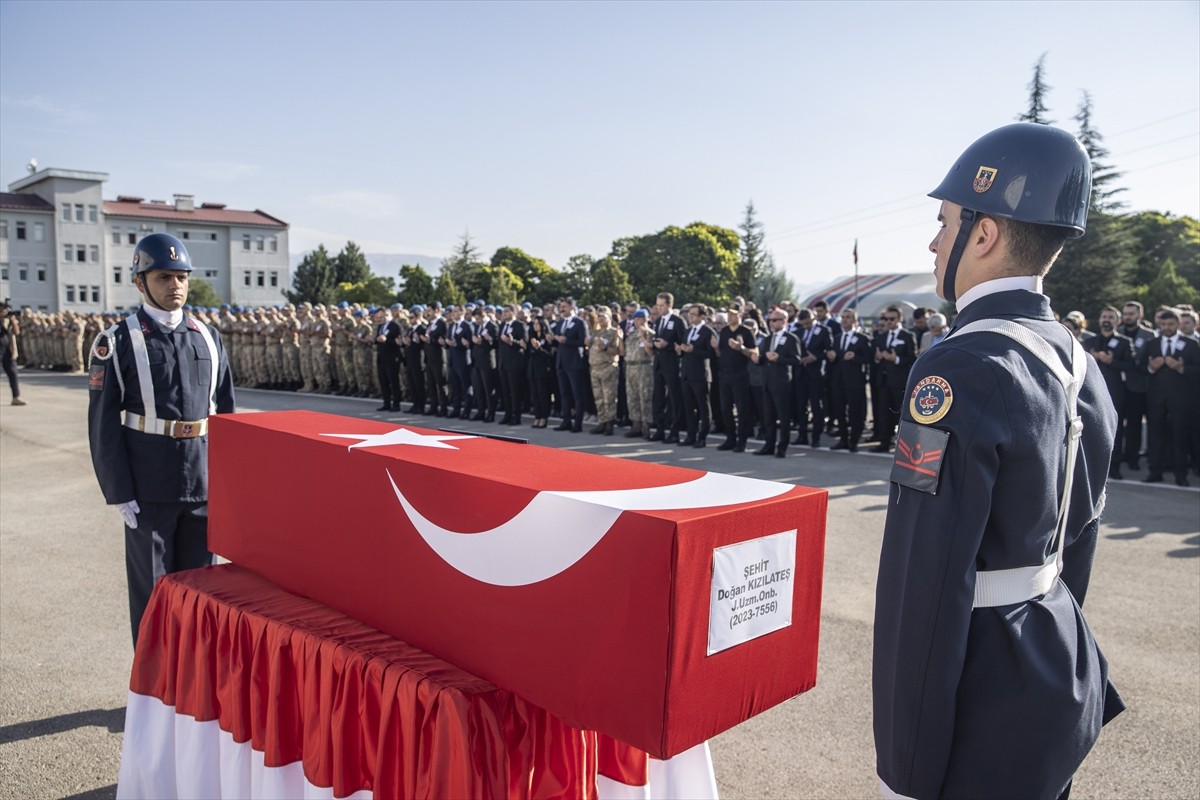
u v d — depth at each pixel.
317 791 2.04
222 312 23.23
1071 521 1.54
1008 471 1.35
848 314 10.52
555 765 1.89
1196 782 2.96
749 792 2.91
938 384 1.37
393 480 2.00
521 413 13.48
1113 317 9.18
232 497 2.59
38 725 3.32
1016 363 1.36
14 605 4.68
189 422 3.35
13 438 10.89
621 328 13.19
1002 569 1.40
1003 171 1.46
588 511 1.55
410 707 1.80
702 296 57.41
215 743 2.44
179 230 62.25
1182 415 8.30
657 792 2.11
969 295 1.52
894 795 1.43
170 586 2.57
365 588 2.11
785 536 1.67
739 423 10.16
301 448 2.29
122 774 2.62
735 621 1.56
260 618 2.24
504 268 60.25
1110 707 1.65
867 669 3.94
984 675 1.38
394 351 14.78
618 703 1.52
